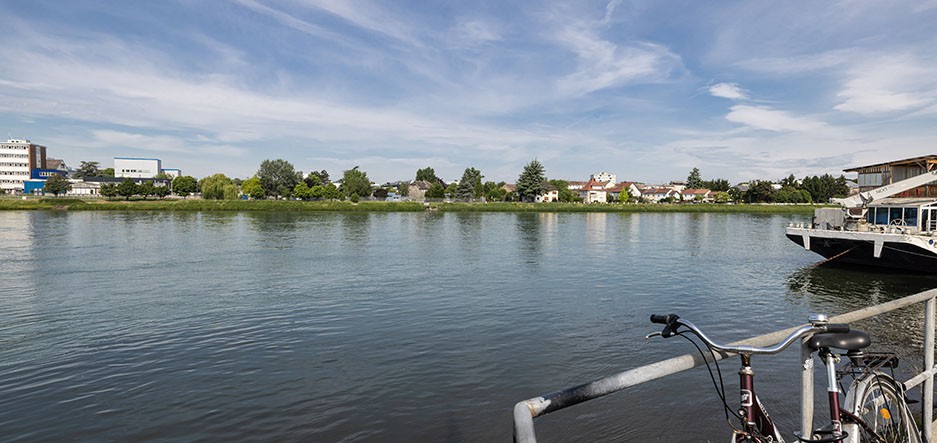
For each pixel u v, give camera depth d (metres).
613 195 155.75
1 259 28.97
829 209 30.22
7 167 155.25
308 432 8.53
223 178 114.44
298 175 137.25
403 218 78.31
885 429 3.16
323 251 33.91
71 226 53.97
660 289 21.22
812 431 2.62
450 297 19.16
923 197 29.52
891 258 24.97
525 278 23.67
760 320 16.33
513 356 12.26
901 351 12.26
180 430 8.62
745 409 2.38
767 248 38.19
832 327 2.54
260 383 10.58
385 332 14.30
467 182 135.25
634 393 9.70
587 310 17.11
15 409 9.44
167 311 16.75
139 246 35.94
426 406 9.48
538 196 135.38
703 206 114.50
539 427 8.40
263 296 19.22
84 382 10.68
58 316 16.08
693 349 12.85
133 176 178.75
